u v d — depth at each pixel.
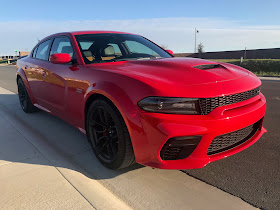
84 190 1.97
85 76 2.54
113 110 2.13
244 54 47.62
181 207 1.78
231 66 2.72
